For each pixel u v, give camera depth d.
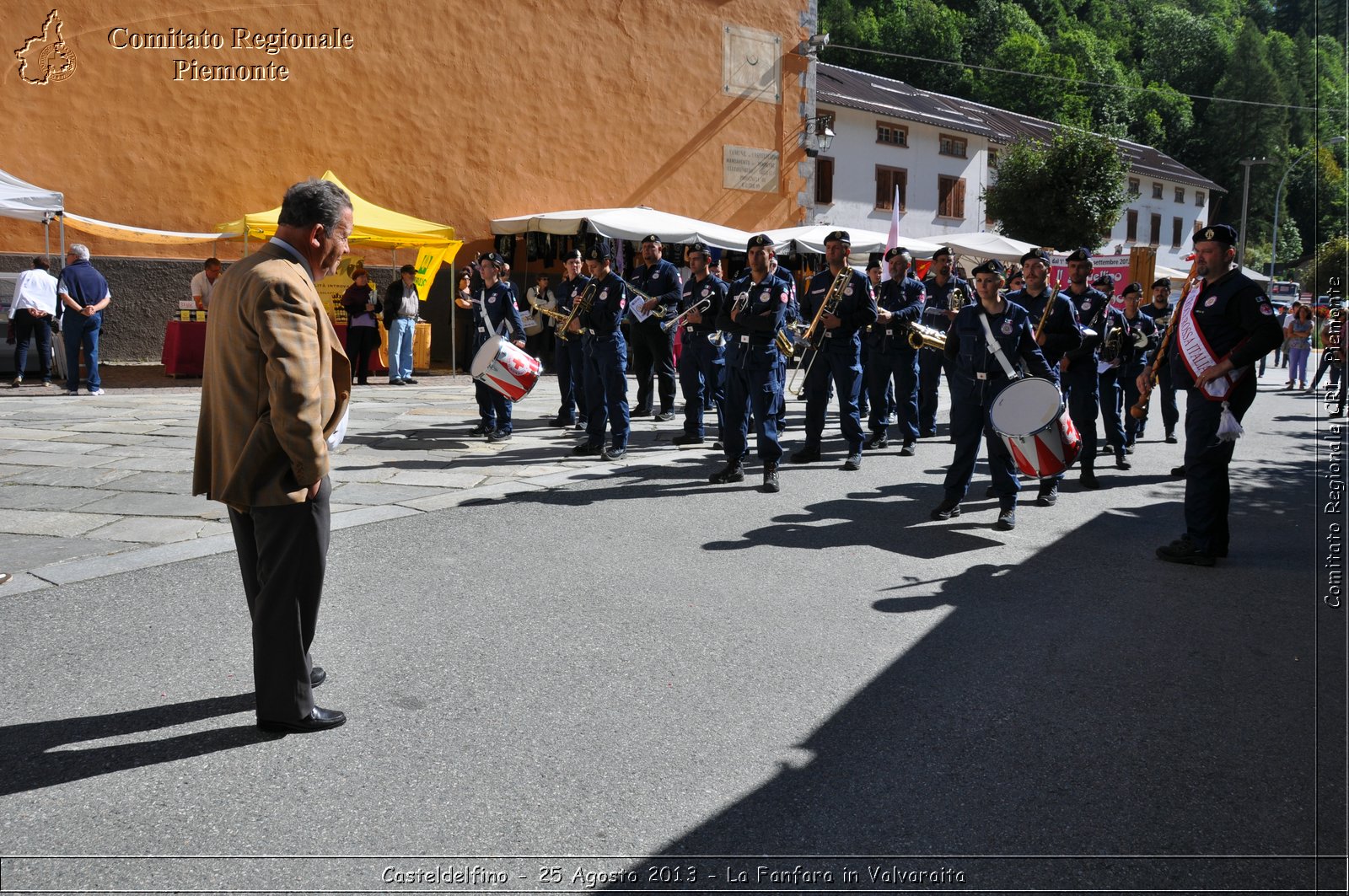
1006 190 32.34
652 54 19.98
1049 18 58.16
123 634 4.18
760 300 7.33
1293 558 5.85
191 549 5.43
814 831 2.82
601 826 2.83
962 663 4.09
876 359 9.48
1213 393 5.53
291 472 3.21
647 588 4.98
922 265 19.33
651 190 20.16
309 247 3.31
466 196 17.94
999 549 5.95
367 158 16.89
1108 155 31.36
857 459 8.48
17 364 12.46
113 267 15.02
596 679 3.85
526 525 6.21
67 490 6.83
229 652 4.02
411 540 5.79
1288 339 20.56
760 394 7.41
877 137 33.62
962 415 6.60
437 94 17.50
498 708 3.57
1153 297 11.31
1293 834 2.84
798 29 22.02
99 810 2.85
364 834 2.76
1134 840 2.80
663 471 8.13
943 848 2.75
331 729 3.38
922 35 50.72
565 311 10.27
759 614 4.64
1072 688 3.85
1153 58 56.84
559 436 9.93
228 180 15.68
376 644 4.16
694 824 2.84
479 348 9.49
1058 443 6.31
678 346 13.70
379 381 14.93
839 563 5.54
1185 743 3.40
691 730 3.43
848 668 4.00
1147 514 7.03
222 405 3.25
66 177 14.51
